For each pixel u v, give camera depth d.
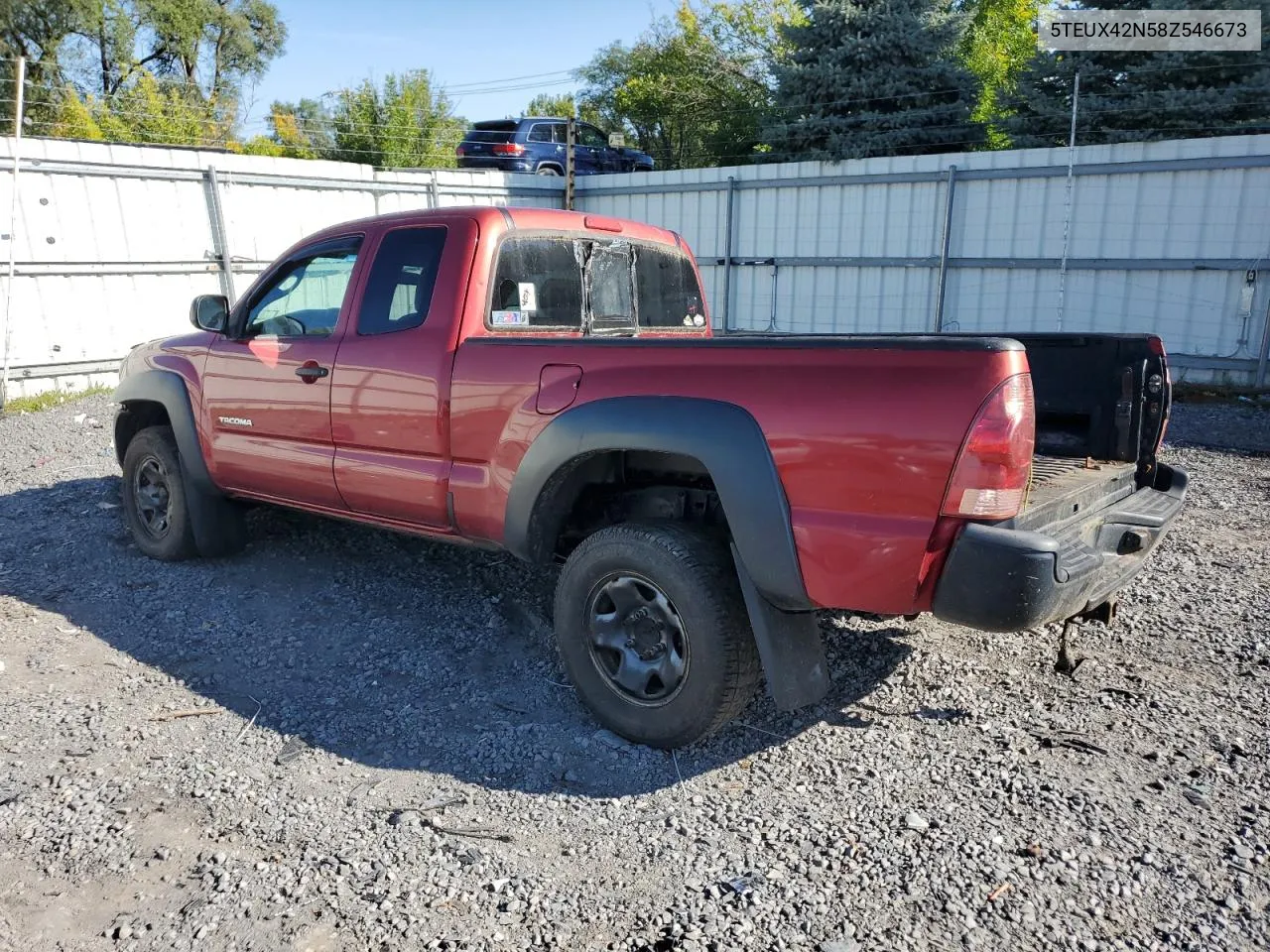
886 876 2.51
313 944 2.28
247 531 5.36
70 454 8.07
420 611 4.52
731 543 3.15
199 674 3.85
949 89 17.02
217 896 2.46
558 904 2.42
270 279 4.57
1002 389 2.52
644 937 2.29
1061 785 2.95
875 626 4.28
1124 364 3.95
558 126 19.92
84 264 11.11
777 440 2.81
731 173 14.16
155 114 27.86
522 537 3.48
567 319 4.16
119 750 3.23
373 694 3.67
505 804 2.90
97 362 11.41
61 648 4.12
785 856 2.61
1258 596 4.61
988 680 3.73
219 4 38.28
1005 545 2.52
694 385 2.99
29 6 31.27
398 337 3.83
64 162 10.78
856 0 17.61
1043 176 11.55
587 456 3.30
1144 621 4.32
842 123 16.89
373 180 13.79
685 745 3.18
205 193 12.16
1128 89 14.56
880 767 3.09
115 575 5.05
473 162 19.69
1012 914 2.35
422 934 2.31
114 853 2.65
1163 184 10.84
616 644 3.28
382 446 3.93
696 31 31.45
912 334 3.37
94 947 2.28
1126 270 11.23
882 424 2.64
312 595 4.73
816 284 13.70
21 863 2.61
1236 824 2.73
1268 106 13.65
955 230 12.34
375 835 2.73
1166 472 4.07
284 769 3.11
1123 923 2.32
